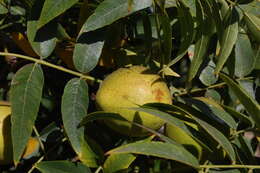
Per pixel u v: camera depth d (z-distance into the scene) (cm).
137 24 50
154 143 40
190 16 44
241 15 48
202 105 48
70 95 45
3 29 51
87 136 45
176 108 43
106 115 42
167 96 45
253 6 50
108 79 46
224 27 45
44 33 46
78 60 46
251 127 48
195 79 53
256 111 41
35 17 46
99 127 49
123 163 43
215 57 49
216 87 53
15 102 44
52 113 51
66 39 47
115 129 46
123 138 49
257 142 53
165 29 45
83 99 45
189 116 43
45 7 43
